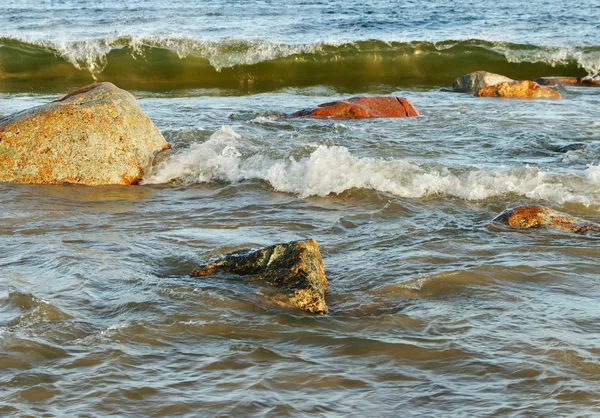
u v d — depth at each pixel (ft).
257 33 135.33
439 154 56.13
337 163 48.11
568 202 43.62
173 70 113.80
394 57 116.67
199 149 53.31
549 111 77.05
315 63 115.96
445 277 31.35
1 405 21.07
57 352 24.43
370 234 38.27
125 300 28.81
